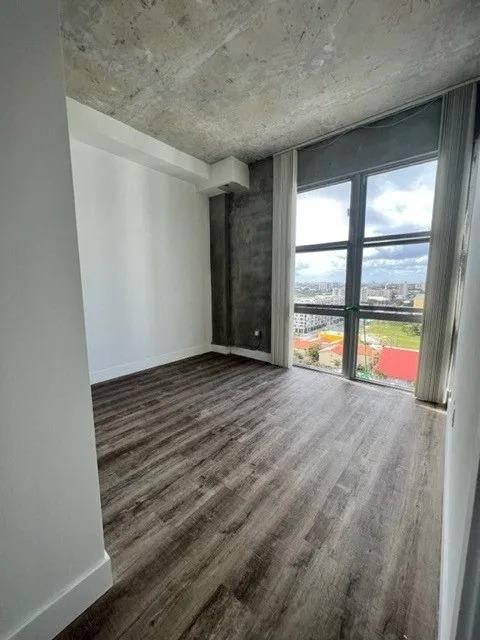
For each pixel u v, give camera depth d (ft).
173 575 3.70
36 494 2.75
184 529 4.42
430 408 8.46
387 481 5.45
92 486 3.20
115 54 6.76
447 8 5.62
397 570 3.76
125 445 6.74
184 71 7.36
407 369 9.81
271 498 5.05
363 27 6.07
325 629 3.11
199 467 5.91
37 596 2.85
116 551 4.05
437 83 7.75
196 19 5.85
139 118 9.54
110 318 11.42
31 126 2.43
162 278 13.15
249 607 3.33
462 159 7.68
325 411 8.37
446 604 2.71
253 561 3.90
